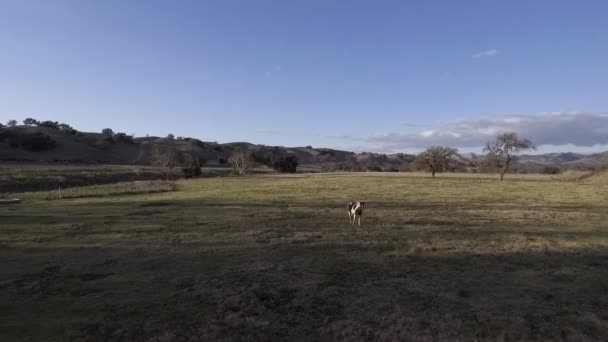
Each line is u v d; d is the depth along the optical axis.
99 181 76.44
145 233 20.67
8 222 24.31
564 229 22.67
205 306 10.51
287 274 13.30
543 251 16.73
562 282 12.55
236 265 14.44
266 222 24.56
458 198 42.94
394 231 21.62
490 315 9.82
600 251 16.84
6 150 126.12
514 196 45.53
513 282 12.51
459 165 137.50
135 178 86.88
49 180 66.69
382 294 11.36
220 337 8.73
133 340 8.63
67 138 158.75
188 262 14.88
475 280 12.68
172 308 10.38
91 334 8.91
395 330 8.95
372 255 16.02
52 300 10.98
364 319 9.66
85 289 11.87
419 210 31.62
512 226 23.66
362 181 74.94
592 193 49.69
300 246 17.62
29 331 9.07
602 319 9.70
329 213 29.33
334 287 11.93
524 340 8.57
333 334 8.88
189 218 26.14
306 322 9.54
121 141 179.25
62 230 21.50
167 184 62.03
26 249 17.09
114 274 13.38
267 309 10.34
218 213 28.91
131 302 10.80
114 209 31.12
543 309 10.29
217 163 172.75
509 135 81.69
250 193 48.44
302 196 44.56
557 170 129.38
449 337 8.61
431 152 94.94
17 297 11.21
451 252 16.50
